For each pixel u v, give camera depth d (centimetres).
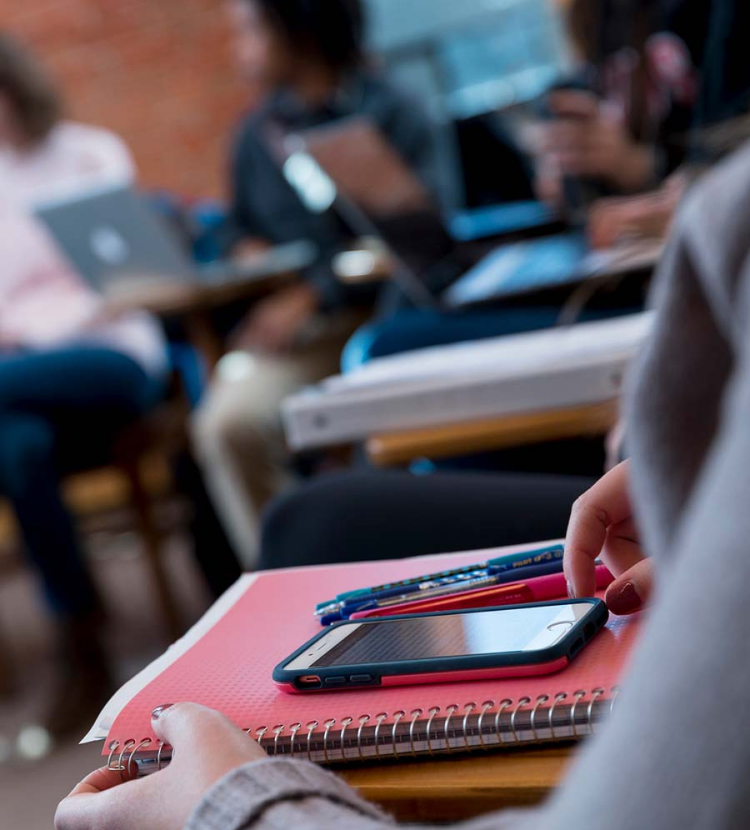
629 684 28
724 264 27
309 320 294
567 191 174
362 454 175
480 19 402
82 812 49
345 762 51
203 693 56
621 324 122
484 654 51
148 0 501
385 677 53
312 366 289
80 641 255
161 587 286
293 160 192
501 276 160
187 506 292
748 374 26
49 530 258
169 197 342
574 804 27
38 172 310
